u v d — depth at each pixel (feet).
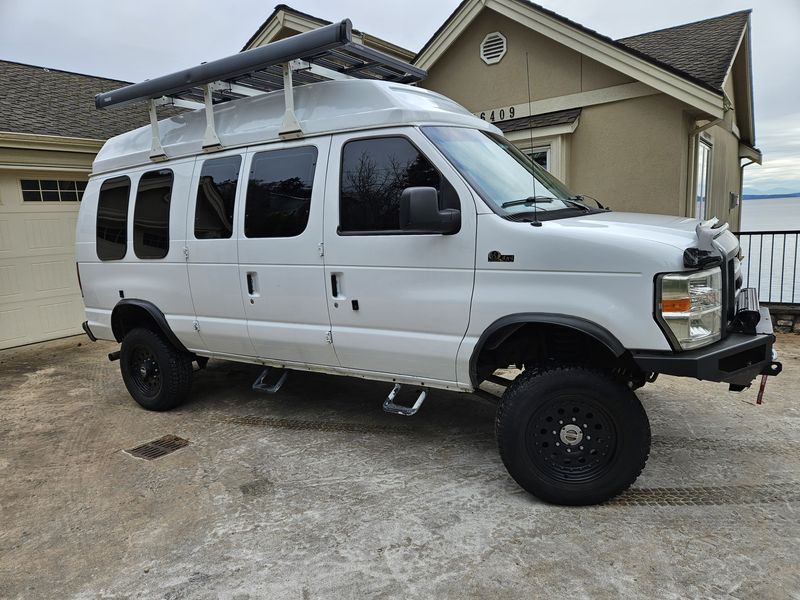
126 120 32.99
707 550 9.45
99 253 18.03
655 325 9.77
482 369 11.94
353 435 14.93
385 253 12.16
